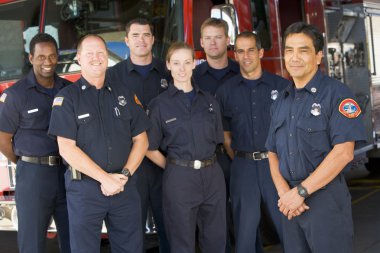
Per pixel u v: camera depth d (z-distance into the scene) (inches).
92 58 164.4
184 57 182.2
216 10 218.7
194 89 186.7
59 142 164.2
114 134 166.6
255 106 195.5
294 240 145.9
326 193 140.3
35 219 184.1
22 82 186.4
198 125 182.7
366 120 329.4
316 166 141.4
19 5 248.8
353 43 324.8
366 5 335.3
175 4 222.1
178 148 183.2
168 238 188.9
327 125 140.5
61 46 235.8
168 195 184.2
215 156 189.0
